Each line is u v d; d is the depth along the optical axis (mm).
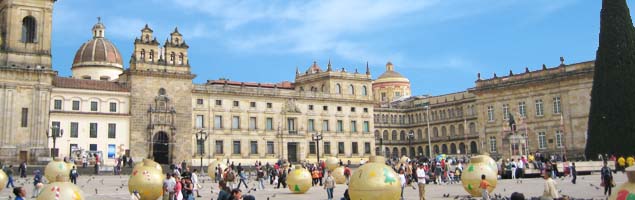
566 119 117250
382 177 32125
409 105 187125
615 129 81062
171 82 118562
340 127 145250
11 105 97500
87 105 108500
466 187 42219
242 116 130125
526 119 124875
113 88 112250
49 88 101625
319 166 81938
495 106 131875
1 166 85625
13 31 99875
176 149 116688
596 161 76312
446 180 68438
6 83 97500
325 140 141250
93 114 108062
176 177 39875
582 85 115188
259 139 131375
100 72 133125
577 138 115000
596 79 84812
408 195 47031
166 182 36719
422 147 180625
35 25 102312
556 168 68125
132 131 112125
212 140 124875
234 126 128875
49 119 102688
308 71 161750
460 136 167125
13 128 97125
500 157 121688
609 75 82812
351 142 146000
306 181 51281
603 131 82312
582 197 40531
